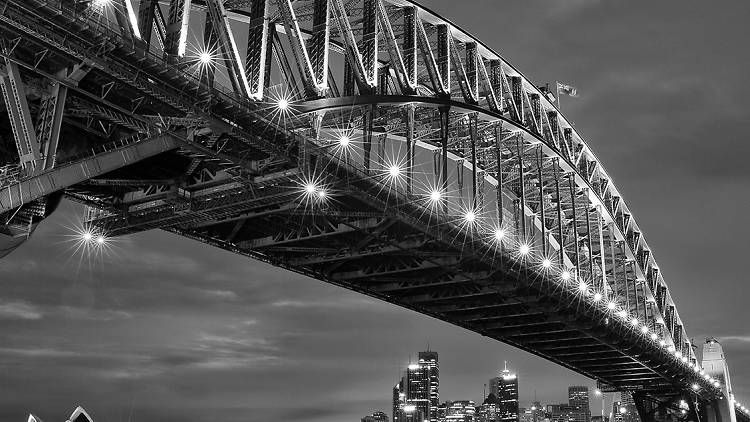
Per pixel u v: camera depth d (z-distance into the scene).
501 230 65.75
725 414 144.00
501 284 70.31
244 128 42.38
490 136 75.19
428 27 66.50
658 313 114.75
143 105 39.19
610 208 105.69
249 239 61.50
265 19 46.00
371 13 56.59
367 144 53.44
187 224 52.22
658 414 135.62
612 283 100.44
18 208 35.00
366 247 61.41
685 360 122.19
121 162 37.81
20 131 33.34
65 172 34.88
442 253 62.44
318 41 51.22
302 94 51.69
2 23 31.80
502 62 74.56
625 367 114.38
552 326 87.88
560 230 80.88
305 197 47.34
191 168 45.41
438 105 60.91
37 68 33.75
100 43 34.31
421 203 56.25
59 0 32.56
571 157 90.81
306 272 67.69
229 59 42.91
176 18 40.44
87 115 39.88
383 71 63.56
